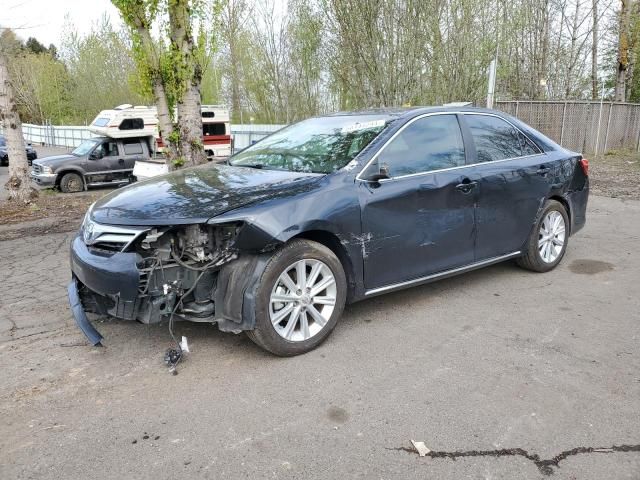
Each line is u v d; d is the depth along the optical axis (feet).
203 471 8.41
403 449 8.89
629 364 11.74
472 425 9.52
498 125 16.76
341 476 8.27
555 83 76.02
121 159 55.16
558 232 18.35
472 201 15.11
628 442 9.01
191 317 11.78
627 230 24.50
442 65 44.65
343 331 13.57
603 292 16.33
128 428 9.58
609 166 51.03
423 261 14.33
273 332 11.68
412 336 13.25
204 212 11.25
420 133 14.56
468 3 43.70
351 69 45.93
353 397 10.48
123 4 32.22
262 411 10.03
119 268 11.14
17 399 10.62
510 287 16.83
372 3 41.88
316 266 12.25
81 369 11.82
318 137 15.21
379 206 13.10
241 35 104.32
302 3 78.38
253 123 113.39
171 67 34.24
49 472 8.45
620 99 73.92
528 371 11.45
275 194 11.91
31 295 16.97
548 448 8.88
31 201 38.83
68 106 146.72
